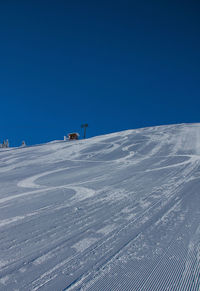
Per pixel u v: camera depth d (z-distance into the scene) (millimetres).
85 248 2381
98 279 1822
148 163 10539
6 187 6836
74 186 6332
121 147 18938
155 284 1748
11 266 2066
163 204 3949
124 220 3213
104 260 2117
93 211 3740
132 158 13164
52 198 4926
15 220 3441
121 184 6191
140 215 3404
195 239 2484
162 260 2080
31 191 5965
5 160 15578
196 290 1674
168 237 2564
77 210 3850
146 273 1890
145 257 2143
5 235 2832
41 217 3535
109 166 10570
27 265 2076
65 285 1750
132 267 1982
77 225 3090
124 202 4223
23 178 8672
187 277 1827
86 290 1687
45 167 11680
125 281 1789
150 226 2928
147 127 37344
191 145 17375
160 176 7023
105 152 16797
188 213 3381
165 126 37000
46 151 19641
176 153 13898
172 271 1908
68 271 1953
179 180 6164
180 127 33625
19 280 1836
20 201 4816
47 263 2102
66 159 14477
